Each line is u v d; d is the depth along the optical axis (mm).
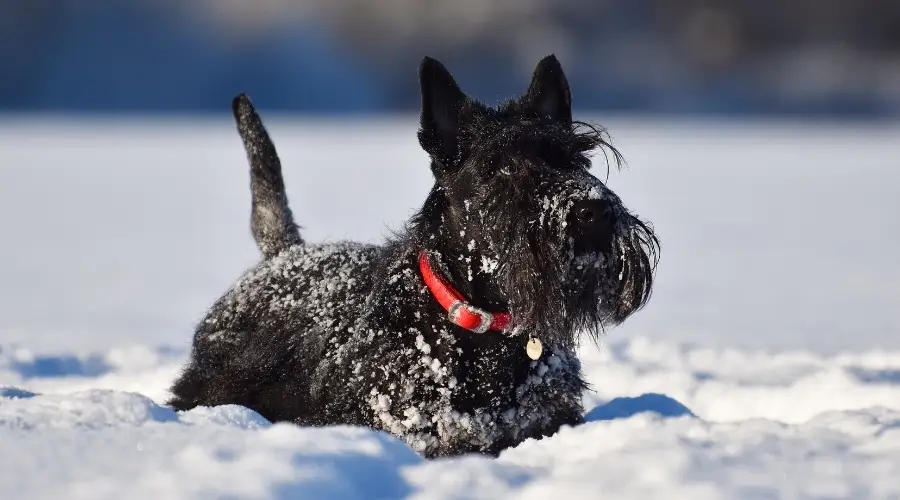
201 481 3863
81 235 25109
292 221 8484
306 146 48031
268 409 6992
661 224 26438
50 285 18578
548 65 7227
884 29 94125
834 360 10336
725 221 26984
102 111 92750
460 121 6750
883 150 48000
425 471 4324
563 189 6191
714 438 4953
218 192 34250
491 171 6406
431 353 6250
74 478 3908
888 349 12172
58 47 91688
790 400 8055
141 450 4230
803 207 29719
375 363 6316
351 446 4379
